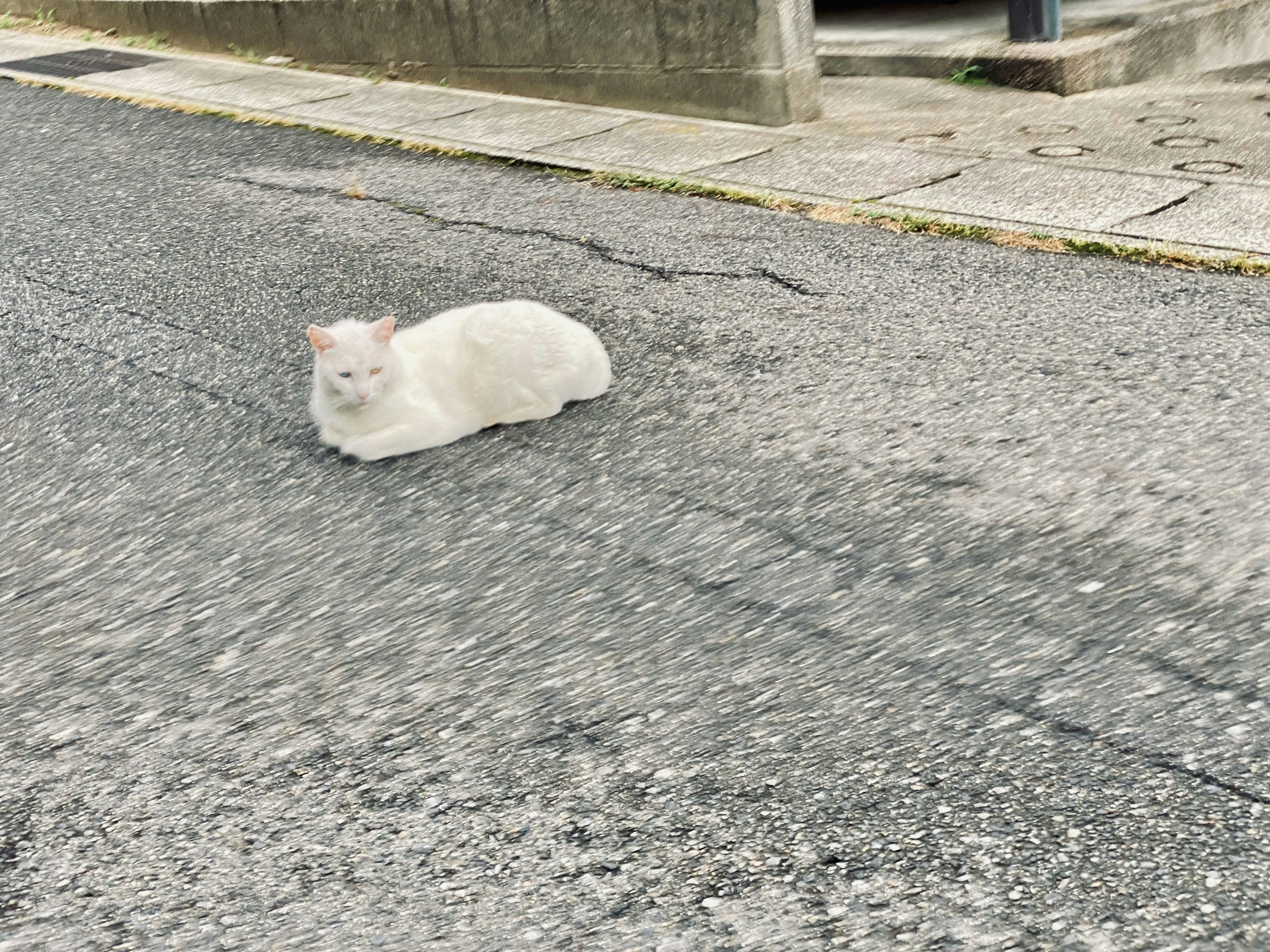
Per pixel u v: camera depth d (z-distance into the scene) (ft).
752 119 12.53
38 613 5.49
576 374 6.74
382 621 5.24
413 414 6.46
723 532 5.64
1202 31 14.70
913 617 4.99
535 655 4.98
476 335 6.53
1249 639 4.71
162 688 4.97
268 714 4.79
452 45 14.53
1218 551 5.21
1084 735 4.37
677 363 7.30
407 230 9.99
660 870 4.02
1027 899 3.82
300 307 8.58
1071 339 7.22
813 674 4.75
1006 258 8.55
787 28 12.13
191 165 12.13
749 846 4.08
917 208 9.58
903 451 6.16
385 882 4.06
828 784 4.27
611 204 10.34
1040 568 5.22
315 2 15.64
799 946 3.74
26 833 4.35
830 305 7.98
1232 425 6.12
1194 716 4.40
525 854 4.12
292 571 5.63
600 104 13.60
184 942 3.92
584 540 5.67
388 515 5.98
